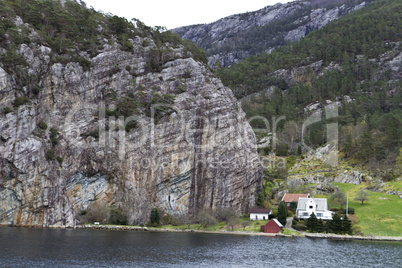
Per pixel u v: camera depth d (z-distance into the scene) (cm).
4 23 15700
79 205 15525
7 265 8819
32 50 15675
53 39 16950
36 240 11506
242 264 10131
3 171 13912
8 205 14012
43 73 15725
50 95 15712
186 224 16050
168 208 16762
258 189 19512
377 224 15125
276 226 14975
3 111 14175
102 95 17075
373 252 11831
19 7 16938
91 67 17025
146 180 16450
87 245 11281
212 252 11306
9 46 15012
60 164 15250
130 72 18225
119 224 15512
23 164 14200
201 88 18788
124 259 9988
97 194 15925
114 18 19625
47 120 15488
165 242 12488
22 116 14562
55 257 9706
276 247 12300
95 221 15312
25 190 14200
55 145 15325
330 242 13388
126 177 16225
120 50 18238
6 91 14400
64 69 16212
